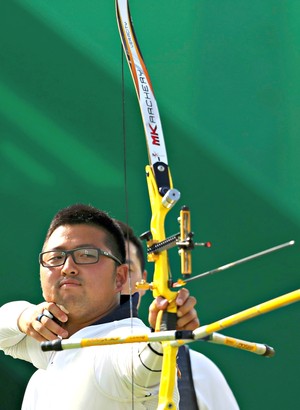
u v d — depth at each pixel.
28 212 20.98
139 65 10.05
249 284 20.59
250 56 21.53
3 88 21.58
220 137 21.34
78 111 21.41
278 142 21.17
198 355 11.62
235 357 19.84
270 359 19.89
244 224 20.95
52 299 10.60
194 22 21.72
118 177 21.08
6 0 21.91
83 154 21.23
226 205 21.05
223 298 20.48
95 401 9.69
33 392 10.65
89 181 21.12
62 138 21.34
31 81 21.59
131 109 21.31
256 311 6.82
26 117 21.45
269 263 20.67
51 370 10.33
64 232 10.66
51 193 21.08
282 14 21.55
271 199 21.00
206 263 20.75
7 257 20.73
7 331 11.19
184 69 21.59
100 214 10.88
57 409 10.01
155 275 8.51
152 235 8.95
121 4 10.38
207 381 11.40
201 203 21.09
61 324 10.72
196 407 11.18
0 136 21.34
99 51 21.61
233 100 21.44
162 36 21.70
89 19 21.75
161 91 21.55
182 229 7.95
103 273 10.55
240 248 20.84
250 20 21.62
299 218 20.83
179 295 8.28
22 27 21.77
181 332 7.20
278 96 21.34
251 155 21.22
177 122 21.44
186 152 21.31
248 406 19.70
